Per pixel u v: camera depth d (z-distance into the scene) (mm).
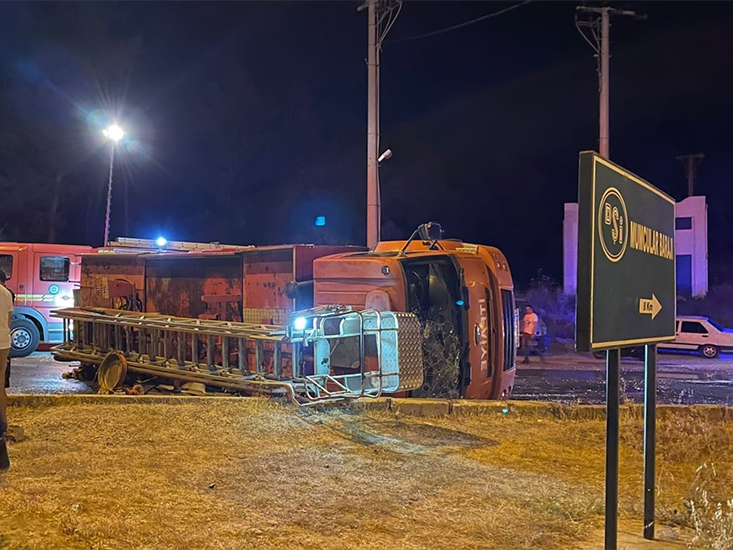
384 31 18984
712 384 15000
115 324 11383
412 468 6113
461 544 4492
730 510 5090
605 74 23438
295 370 8508
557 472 6176
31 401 8406
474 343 9102
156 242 15508
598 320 3898
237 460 6215
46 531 4469
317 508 5051
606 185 4070
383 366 7988
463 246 9914
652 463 4742
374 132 18781
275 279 10039
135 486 5414
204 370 9961
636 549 4484
